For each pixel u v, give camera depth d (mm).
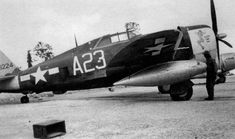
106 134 4512
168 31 8180
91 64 10172
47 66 11203
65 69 10695
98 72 10047
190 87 8477
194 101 8133
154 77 8625
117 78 9898
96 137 4355
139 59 9305
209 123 4715
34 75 11492
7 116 7918
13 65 12891
